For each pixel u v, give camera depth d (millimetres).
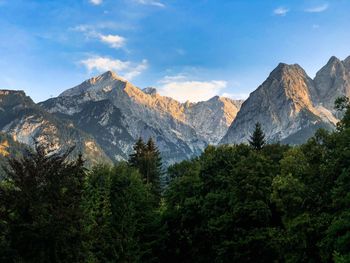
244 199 44688
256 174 44812
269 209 43156
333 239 26000
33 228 22391
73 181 25625
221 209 47875
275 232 36250
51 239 22875
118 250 46906
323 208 32156
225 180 49188
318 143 36156
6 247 22656
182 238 52469
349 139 28844
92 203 45344
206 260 51031
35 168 24312
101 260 43812
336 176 30531
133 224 49844
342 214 25812
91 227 37281
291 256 33031
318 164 34094
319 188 32562
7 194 23594
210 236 48688
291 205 34281
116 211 48906
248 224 44875
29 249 23016
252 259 43875
